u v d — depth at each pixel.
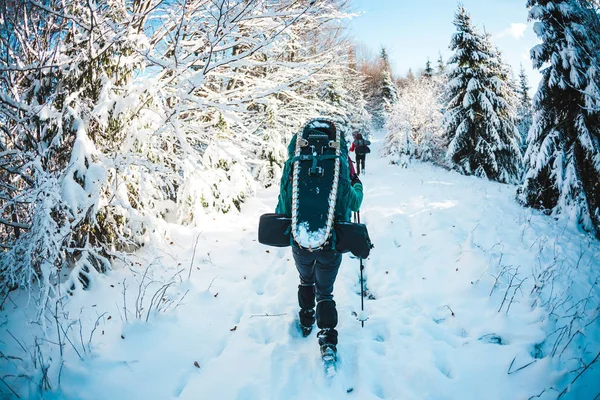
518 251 4.46
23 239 2.81
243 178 5.62
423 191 8.32
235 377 2.24
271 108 6.81
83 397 2.03
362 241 2.21
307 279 2.58
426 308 3.23
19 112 3.46
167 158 4.50
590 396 2.12
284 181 2.41
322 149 2.33
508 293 3.40
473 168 14.56
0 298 2.92
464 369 2.40
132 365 2.31
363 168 12.50
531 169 7.73
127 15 3.72
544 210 7.40
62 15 3.22
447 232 5.06
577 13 7.36
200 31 4.59
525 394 2.15
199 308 3.02
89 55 3.39
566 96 7.68
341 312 3.07
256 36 4.86
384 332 2.84
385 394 2.21
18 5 3.37
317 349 2.54
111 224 3.62
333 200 2.21
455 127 14.98
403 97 18.53
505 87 14.66
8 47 3.34
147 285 3.06
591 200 7.15
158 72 4.31
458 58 14.80
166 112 3.77
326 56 7.73
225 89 6.48
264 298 3.29
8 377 2.03
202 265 3.82
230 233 4.76
